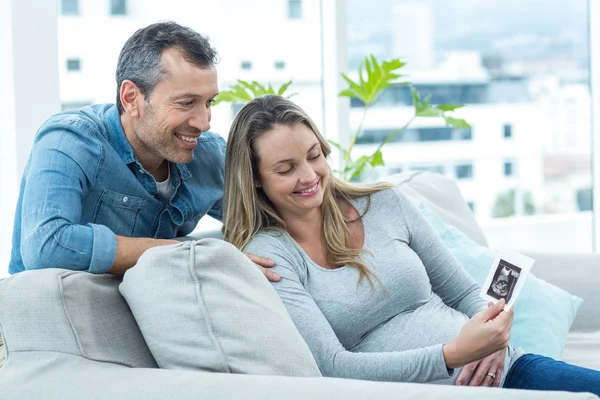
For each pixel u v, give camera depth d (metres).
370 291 1.82
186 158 1.90
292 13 3.49
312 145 1.83
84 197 1.84
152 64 1.81
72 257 1.64
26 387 1.35
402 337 1.81
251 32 3.43
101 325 1.45
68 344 1.40
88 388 1.32
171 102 1.82
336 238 1.87
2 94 2.82
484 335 1.59
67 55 3.10
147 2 3.21
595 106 4.15
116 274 1.69
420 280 1.87
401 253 1.89
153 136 1.85
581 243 4.15
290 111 1.85
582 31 4.16
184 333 1.41
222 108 3.38
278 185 1.83
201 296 1.42
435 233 2.03
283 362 1.41
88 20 3.12
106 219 1.89
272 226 1.89
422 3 3.82
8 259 2.89
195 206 2.03
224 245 1.50
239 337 1.40
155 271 1.46
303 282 1.82
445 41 3.89
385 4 3.76
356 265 1.83
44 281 1.42
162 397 1.25
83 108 1.99
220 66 3.39
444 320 1.85
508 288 1.69
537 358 1.81
